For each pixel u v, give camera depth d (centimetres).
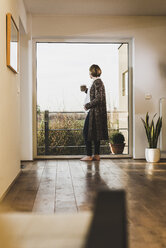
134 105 589
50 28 572
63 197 293
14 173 379
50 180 380
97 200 42
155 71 590
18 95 423
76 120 601
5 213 52
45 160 577
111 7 535
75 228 46
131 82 600
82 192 314
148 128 563
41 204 267
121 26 583
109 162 545
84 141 597
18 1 430
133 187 340
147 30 587
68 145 598
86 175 414
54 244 42
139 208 258
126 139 602
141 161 562
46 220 49
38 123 593
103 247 40
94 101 534
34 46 590
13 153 372
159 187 340
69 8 538
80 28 577
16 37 395
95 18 580
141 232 199
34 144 588
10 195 304
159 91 591
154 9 549
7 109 328
